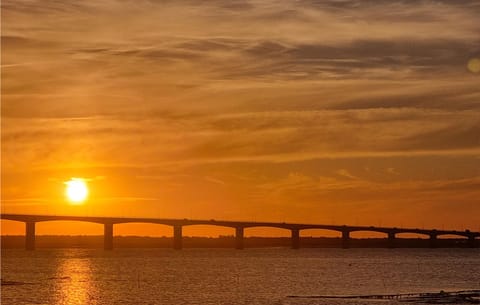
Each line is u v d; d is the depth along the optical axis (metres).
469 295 189.75
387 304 174.12
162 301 193.62
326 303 178.62
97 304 188.75
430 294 192.12
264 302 186.12
